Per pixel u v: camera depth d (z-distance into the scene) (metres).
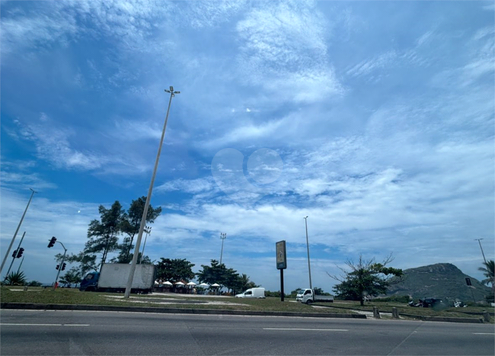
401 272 28.11
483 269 37.81
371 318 14.40
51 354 5.01
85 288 29.80
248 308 12.96
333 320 12.17
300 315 12.86
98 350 5.41
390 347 7.17
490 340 9.10
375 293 27.78
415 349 7.15
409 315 16.44
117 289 30.16
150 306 11.38
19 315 8.59
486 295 39.50
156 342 6.22
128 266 30.20
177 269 52.41
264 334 7.82
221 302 16.41
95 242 49.22
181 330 7.62
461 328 12.02
